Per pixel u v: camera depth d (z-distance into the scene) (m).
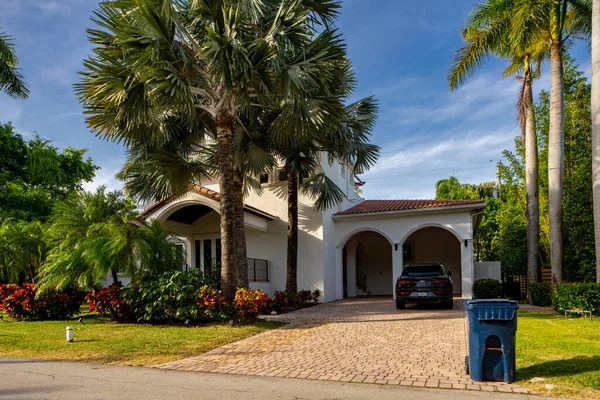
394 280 18.88
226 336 9.37
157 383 5.72
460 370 6.30
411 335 9.35
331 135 15.24
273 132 12.98
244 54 10.05
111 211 12.37
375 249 25.12
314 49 11.46
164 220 18.48
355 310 14.78
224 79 10.20
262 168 14.90
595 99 12.32
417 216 18.64
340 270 20.06
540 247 20.39
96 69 10.41
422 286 14.49
